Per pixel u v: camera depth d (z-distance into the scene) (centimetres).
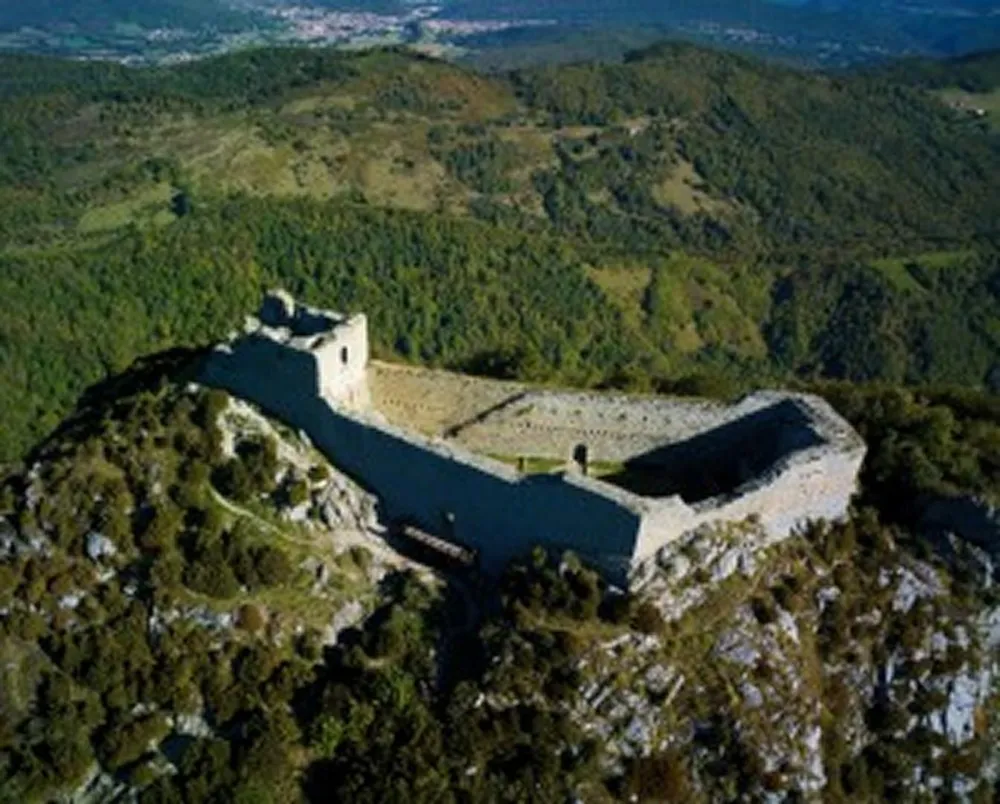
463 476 6519
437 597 6556
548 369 9975
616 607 6047
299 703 6262
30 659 6569
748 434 7075
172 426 7050
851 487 6669
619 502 6025
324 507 6819
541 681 5997
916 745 6272
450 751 5894
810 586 6444
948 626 6500
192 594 6538
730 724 5934
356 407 7300
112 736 6188
